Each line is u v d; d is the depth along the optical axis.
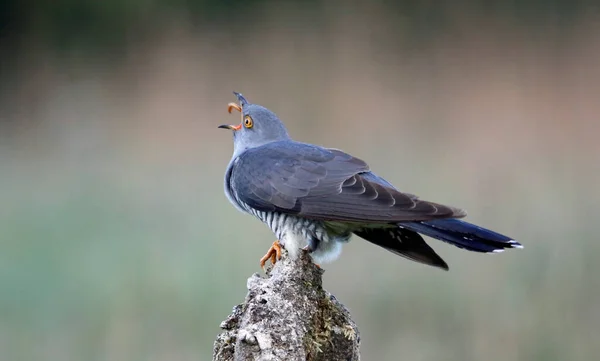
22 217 13.80
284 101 19.58
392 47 21.75
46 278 11.41
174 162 17.20
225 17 22.66
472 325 9.99
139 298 10.48
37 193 15.34
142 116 19.70
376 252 11.40
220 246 11.67
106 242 12.27
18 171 17.17
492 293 10.38
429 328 10.09
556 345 9.65
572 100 19.53
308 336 5.13
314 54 21.33
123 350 9.99
